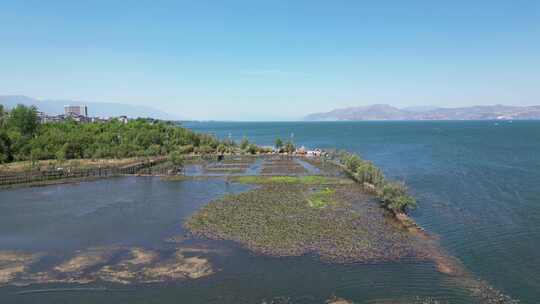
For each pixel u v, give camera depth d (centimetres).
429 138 16950
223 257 2898
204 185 6066
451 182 5881
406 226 3609
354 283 2436
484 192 5103
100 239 3375
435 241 3212
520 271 2600
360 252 2955
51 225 3831
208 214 4144
